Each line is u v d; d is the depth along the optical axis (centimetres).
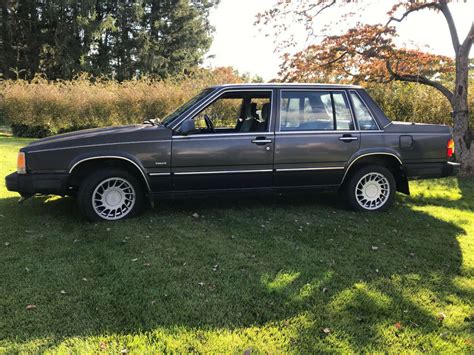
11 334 282
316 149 541
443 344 282
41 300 324
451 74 1059
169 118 541
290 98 542
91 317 303
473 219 560
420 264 408
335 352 270
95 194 503
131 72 3875
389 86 1152
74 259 401
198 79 1627
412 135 569
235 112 578
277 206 597
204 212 561
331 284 360
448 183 803
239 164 522
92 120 1531
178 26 4162
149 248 430
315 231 495
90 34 3266
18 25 3356
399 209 601
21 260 397
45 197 622
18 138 1440
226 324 297
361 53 933
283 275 375
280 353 267
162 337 281
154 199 518
